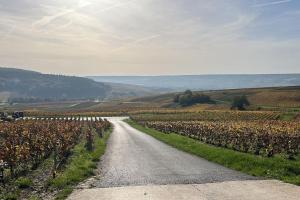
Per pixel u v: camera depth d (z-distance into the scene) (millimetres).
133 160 26562
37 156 25797
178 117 110438
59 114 142125
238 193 14852
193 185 16797
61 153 28297
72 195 15188
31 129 49188
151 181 18062
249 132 37125
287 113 100125
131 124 93750
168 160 26250
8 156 20812
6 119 79750
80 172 20297
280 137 32531
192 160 26109
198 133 47312
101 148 34531
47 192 15969
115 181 18266
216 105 176125
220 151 27984
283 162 21250
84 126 74062
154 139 47844
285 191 15008
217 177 18719
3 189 16391
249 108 144000
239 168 21469
